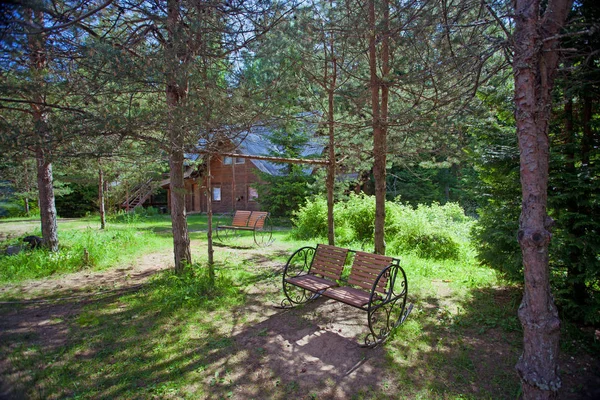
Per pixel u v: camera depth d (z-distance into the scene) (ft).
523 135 8.73
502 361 11.23
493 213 16.46
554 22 8.36
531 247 8.58
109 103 12.24
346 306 16.21
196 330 13.42
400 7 13.16
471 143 17.90
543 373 8.48
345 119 22.09
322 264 16.35
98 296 17.24
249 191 73.46
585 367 10.90
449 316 14.67
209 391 9.58
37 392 9.39
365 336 13.09
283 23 14.10
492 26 13.32
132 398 9.24
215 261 24.58
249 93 13.96
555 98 13.21
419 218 29.04
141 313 15.01
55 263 22.06
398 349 12.02
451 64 12.30
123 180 49.65
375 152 20.48
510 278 16.08
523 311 8.85
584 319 13.16
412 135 18.98
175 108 12.67
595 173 13.26
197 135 14.12
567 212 13.39
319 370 10.73
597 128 13.55
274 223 50.65
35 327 13.61
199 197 81.41
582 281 12.98
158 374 10.40
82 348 11.89
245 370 10.68
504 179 15.65
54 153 12.25
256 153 61.11
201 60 13.29
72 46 10.80
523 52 8.50
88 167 24.12
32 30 8.29
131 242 30.40
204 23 12.19
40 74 10.64
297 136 49.34
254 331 13.42
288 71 15.26
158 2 12.07
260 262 24.68
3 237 35.29
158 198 93.91
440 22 12.15
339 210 34.73
